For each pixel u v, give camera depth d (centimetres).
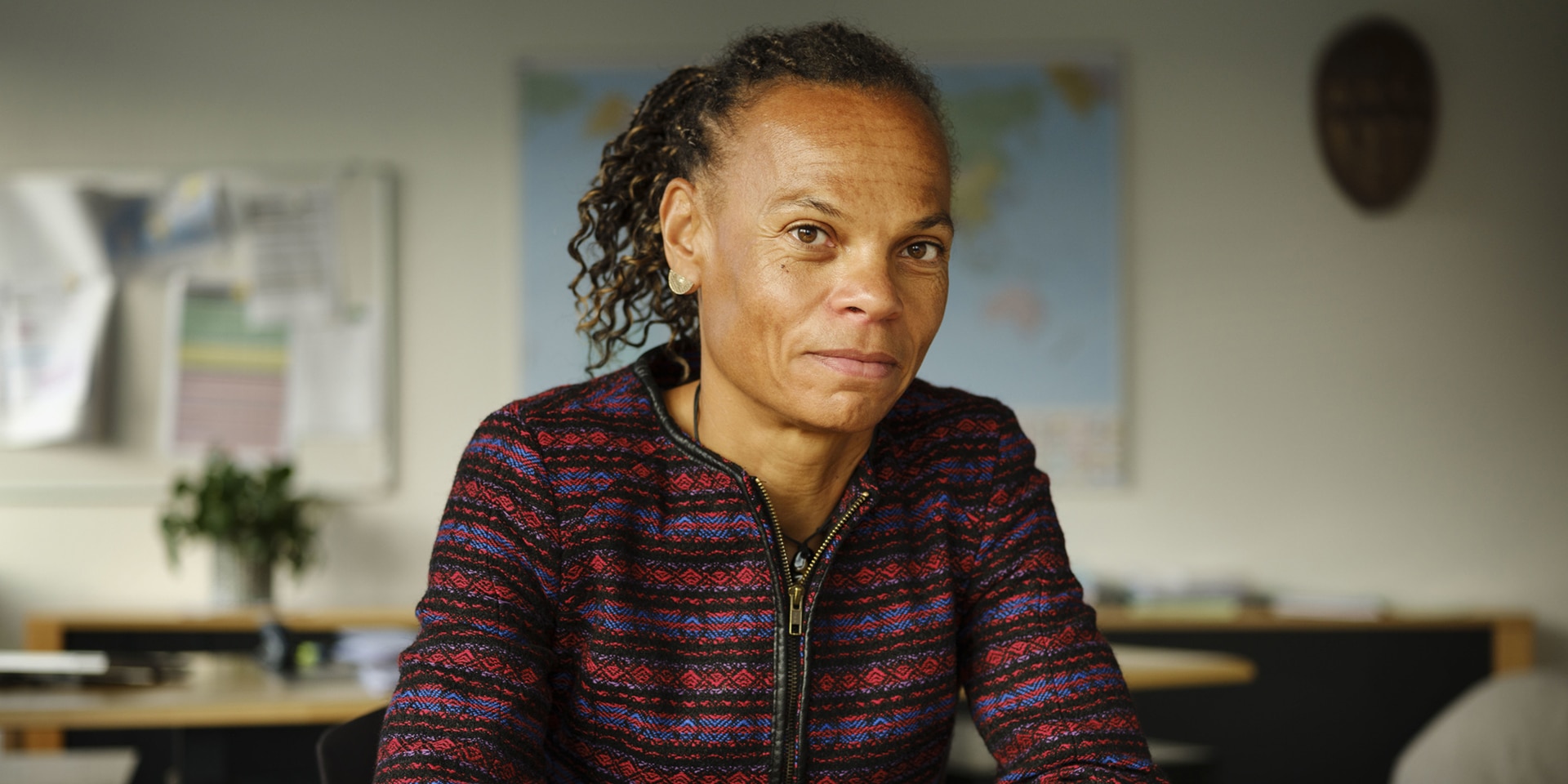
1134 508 403
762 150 82
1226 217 406
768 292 81
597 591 89
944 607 95
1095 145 402
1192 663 261
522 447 91
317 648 261
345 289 402
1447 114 407
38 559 396
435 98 403
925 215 81
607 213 106
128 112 402
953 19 403
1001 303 402
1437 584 404
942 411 102
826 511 93
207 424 399
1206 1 406
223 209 402
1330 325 406
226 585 374
